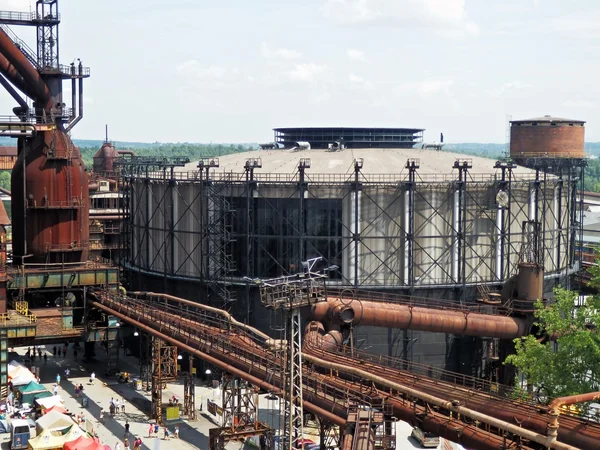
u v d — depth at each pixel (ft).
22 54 318.24
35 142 331.98
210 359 231.09
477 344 301.84
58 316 313.53
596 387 192.24
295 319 189.26
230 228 318.24
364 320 238.48
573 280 383.86
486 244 313.53
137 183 359.87
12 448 234.38
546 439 143.95
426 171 324.60
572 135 467.11
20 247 340.59
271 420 260.42
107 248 447.83
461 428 163.43
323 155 352.69
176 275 335.26
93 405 284.00
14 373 285.64
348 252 304.71
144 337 327.47
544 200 320.50
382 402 176.04
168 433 254.68
